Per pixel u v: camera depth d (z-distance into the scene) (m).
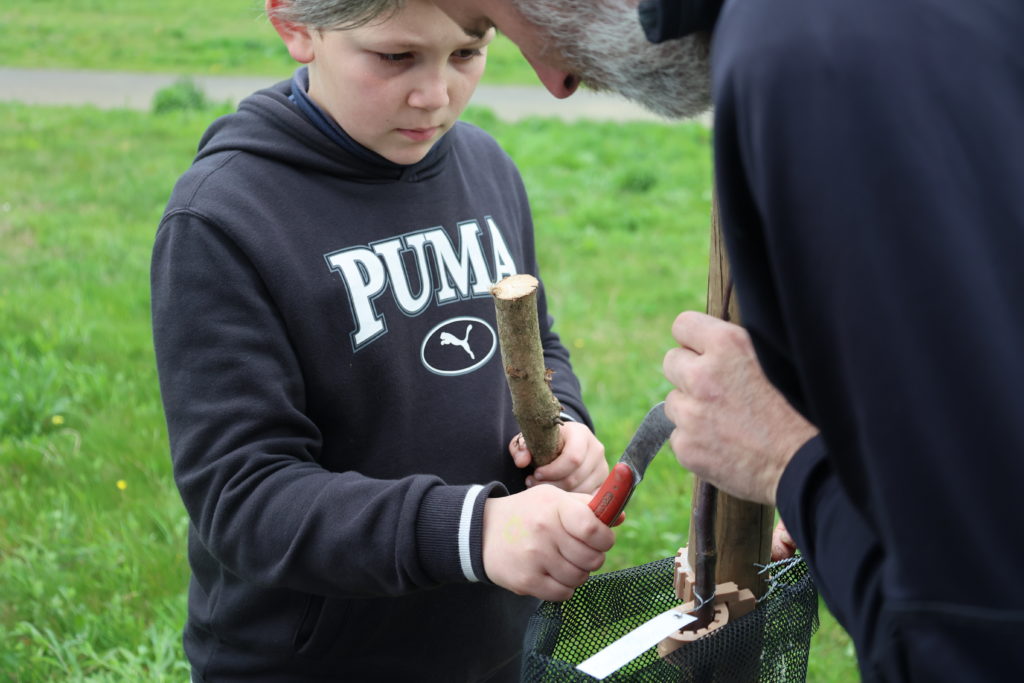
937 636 0.79
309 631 1.65
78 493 3.69
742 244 0.91
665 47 1.05
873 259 0.79
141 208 7.71
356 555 1.43
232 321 1.54
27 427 4.25
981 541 0.77
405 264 1.71
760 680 1.41
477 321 1.79
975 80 0.81
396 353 1.67
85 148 9.51
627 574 1.55
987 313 0.77
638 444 1.38
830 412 0.85
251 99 1.71
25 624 2.90
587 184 9.35
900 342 0.78
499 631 1.81
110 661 2.85
